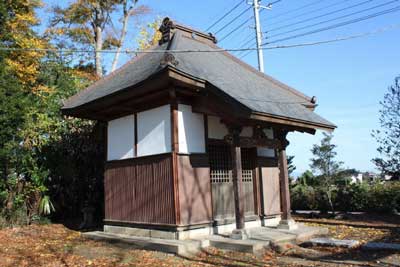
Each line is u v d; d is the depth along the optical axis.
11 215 12.58
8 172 12.56
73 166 14.26
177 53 10.08
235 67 12.34
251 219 10.65
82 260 7.90
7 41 17.50
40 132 13.81
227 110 8.73
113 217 10.91
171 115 9.29
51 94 15.59
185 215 9.04
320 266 7.06
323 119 10.93
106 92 10.21
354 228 11.57
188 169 9.30
